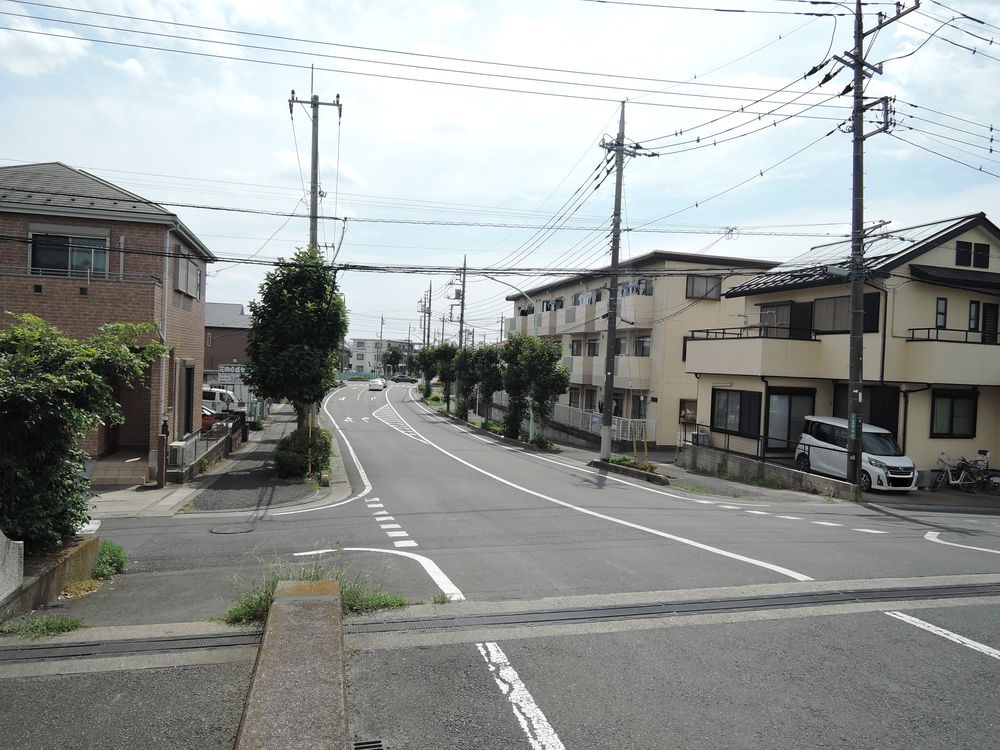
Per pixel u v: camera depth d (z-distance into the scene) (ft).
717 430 79.92
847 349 67.21
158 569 27.58
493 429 120.88
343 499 49.90
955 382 61.82
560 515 42.11
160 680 14.67
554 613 19.86
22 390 19.85
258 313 62.39
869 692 14.65
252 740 10.82
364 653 16.31
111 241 57.52
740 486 64.64
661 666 15.87
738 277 106.42
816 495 58.80
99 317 53.72
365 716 13.14
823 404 73.51
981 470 62.90
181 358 64.59
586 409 132.16
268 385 61.36
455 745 12.14
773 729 12.97
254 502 46.85
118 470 53.88
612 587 23.20
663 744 12.34
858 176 55.52
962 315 66.39
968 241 65.82
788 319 78.18
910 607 20.92
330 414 153.58
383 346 502.79
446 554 29.71
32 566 21.39
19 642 16.90
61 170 63.10
